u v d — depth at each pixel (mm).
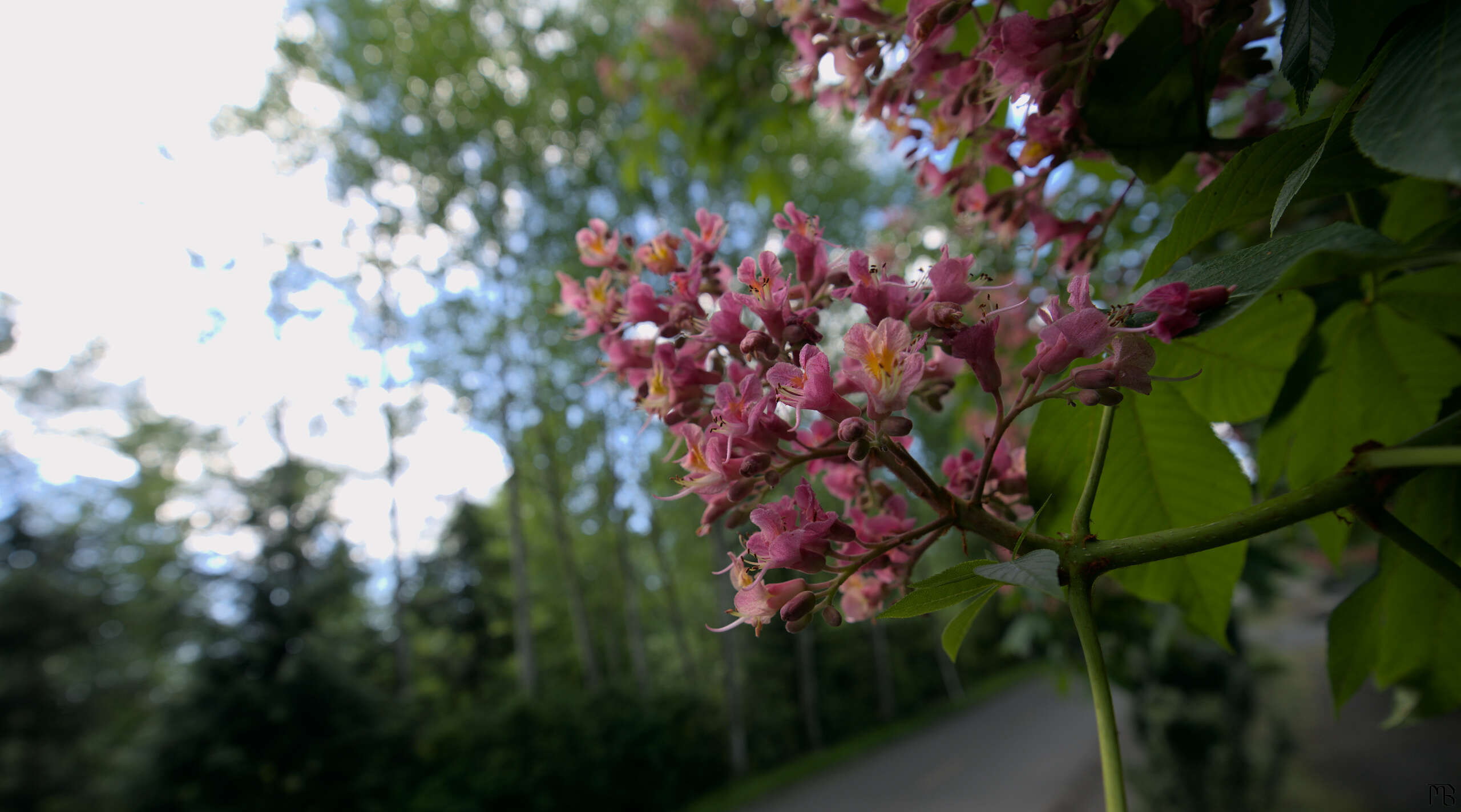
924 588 1058
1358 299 1610
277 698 16516
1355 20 1282
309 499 19562
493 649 29406
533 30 27469
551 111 28656
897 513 1590
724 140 6781
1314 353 1678
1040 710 26656
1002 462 1652
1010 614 6070
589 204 29188
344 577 18719
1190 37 1409
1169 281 1259
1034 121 1573
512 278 28125
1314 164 998
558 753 21250
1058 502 1593
